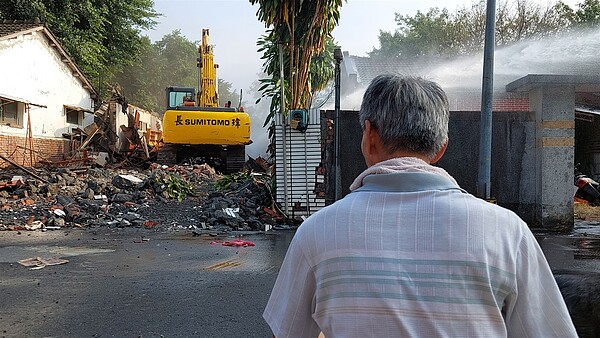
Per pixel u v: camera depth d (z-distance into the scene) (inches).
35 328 177.3
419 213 57.2
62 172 623.8
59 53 884.6
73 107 919.7
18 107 783.1
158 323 183.2
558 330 56.6
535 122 418.6
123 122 1071.6
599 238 366.6
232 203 452.1
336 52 407.5
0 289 225.9
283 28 456.1
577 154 765.3
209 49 968.3
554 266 264.8
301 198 426.0
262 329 177.9
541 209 407.5
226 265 275.4
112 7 1240.2
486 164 315.0
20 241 349.1
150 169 761.0
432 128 62.1
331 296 56.8
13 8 1010.1
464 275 54.6
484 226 56.5
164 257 296.8
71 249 321.1
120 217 437.7
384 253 56.2
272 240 358.3
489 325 54.1
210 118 843.4
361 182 63.0
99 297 214.4
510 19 1228.5
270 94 493.0
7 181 546.0
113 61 1299.2
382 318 54.4
